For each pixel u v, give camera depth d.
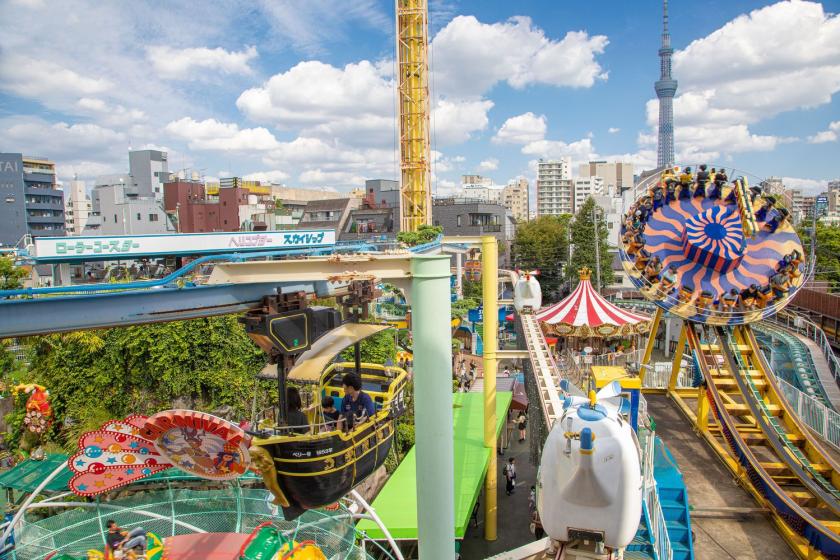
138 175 103.62
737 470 18.34
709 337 22.73
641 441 14.26
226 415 21.06
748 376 20.55
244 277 9.00
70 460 14.39
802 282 20.77
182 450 10.84
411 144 60.84
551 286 85.81
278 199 98.62
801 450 18.22
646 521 12.71
